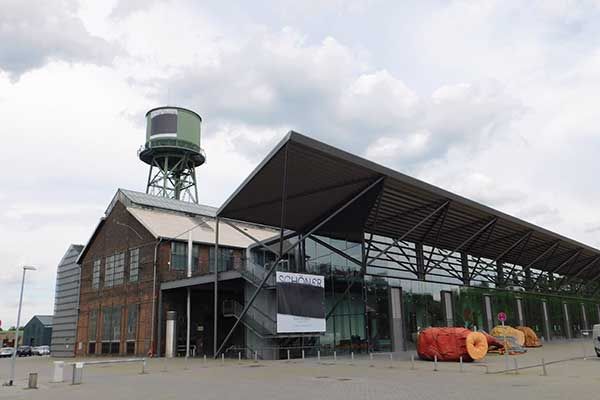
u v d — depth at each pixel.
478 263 49.53
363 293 35.31
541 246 51.12
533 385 16.31
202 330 43.03
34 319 93.38
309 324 31.22
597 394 14.05
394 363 25.80
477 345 26.80
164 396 15.73
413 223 38.22
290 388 16.72
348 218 35.25
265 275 34.22
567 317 62.09
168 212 50.88
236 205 32.28
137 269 45.09
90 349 50.03
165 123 64.06
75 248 59.41
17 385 20.78
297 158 26.52
